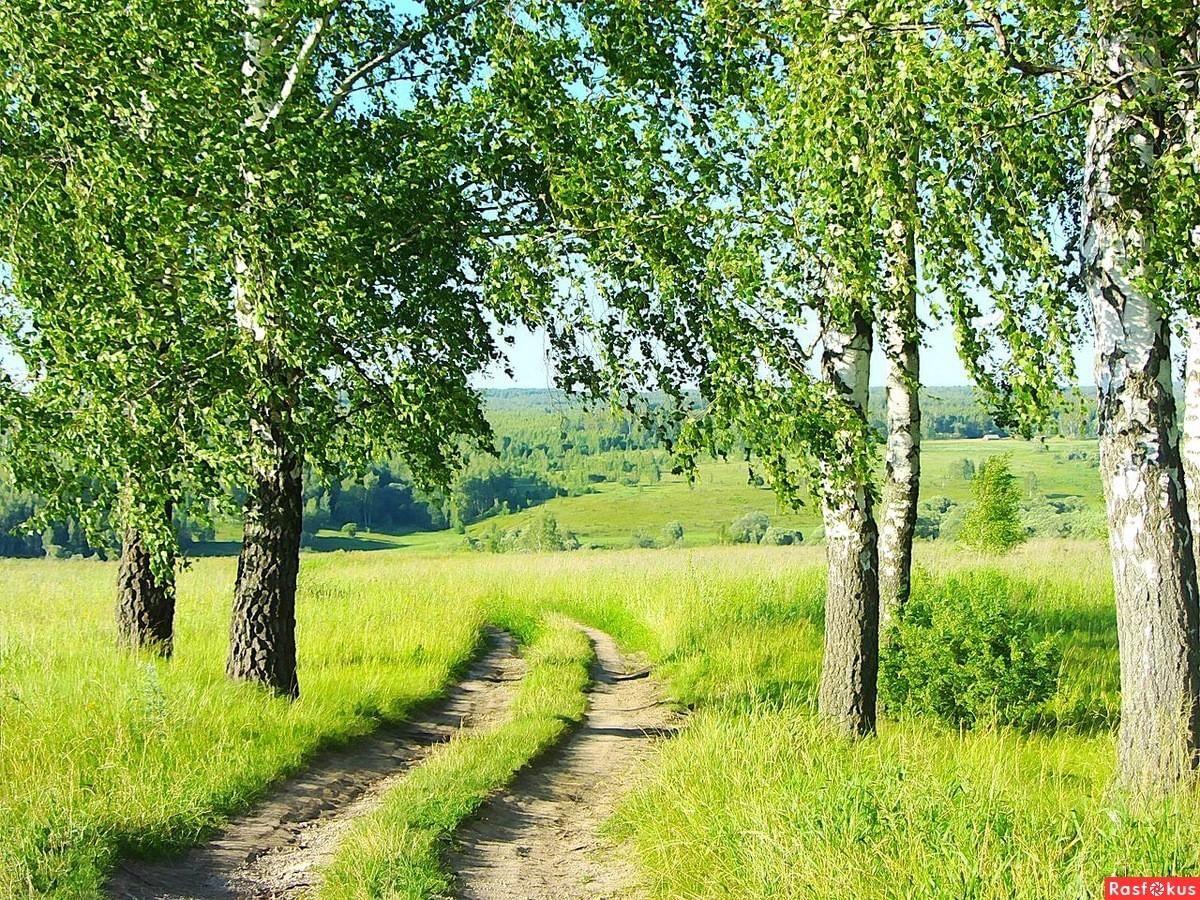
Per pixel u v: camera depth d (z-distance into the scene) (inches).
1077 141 315.3
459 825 296.8
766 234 293.0
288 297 322.0
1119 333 270.7
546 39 339.3
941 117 236.5
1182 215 244.1
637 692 596.7
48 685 376.2
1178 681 262.8
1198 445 337.4
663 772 319.6
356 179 344.2
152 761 316.8
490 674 673.0
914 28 235.5
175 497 344.5
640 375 317.7
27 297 326.6
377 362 351.3
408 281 377.4
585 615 998.4
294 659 447.2
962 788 233.6
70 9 320.2
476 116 357.7
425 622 772.6
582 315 319.0
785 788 262.1
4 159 318.3
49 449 346.6
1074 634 593.6
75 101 314.8
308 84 372.5
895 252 273.7
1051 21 231.1
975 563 913.5
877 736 347.6
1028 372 247.1
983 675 405.7
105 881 234.7
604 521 4414.4
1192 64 243.9
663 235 307.4
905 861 200.4
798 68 250.5
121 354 317.7
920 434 488.7
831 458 305.6
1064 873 184.5
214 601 775.7
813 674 556.4
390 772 387.2
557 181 322.0
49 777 284.4
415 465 422.0
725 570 1048.2
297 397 364.2
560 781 372.5
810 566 1043.3
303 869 271.1
